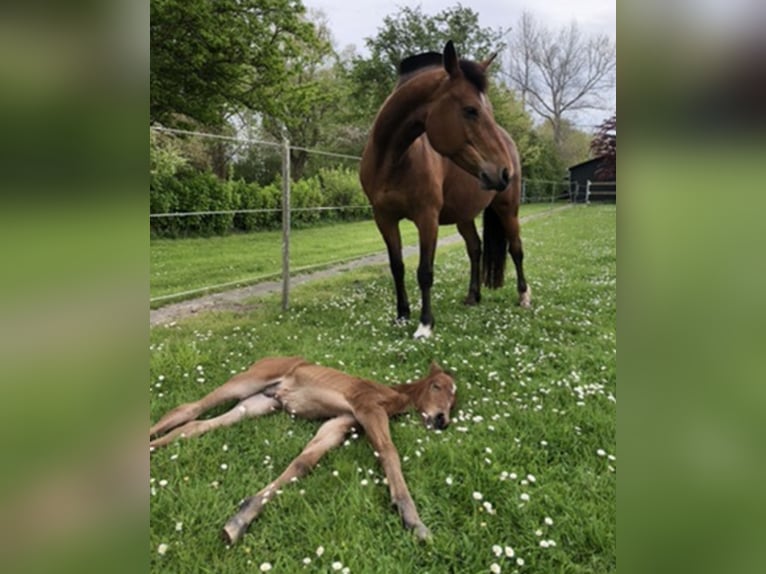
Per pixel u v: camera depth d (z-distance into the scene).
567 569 1.44
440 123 3.25
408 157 3.70
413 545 1.54
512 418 2.38
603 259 7.57
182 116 12.05
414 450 2.06
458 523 1.65
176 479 1.85
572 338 3.71
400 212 3.94
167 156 9.63
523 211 18.39
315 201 13.81
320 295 5.25
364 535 1.58
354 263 7.70
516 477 1.86
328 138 21.33
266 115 15.57
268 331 3.82
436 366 2.57
